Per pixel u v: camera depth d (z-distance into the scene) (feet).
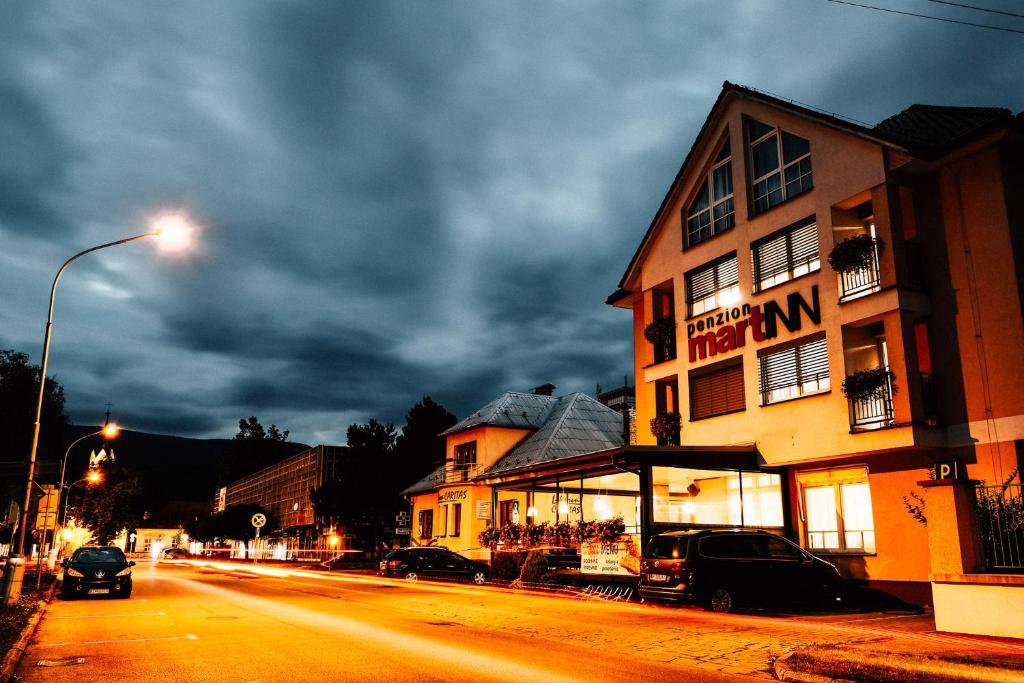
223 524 288.71
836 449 58.49
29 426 164.14
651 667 30.48
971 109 62.18
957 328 54.34
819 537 61.82
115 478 175.42
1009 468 49.93
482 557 111.55
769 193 69.92
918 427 53.06
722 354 71.61
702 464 63.98
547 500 104.99
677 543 51.80
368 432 180.45
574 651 34.63
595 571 68.39
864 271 59.98
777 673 29.37
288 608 55.72
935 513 38.68
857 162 60.23
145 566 181.16
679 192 80.23
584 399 127.44
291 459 274.36
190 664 30.66
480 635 40.22
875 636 37.42
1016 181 53.72
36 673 28.89
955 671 27.09
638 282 86.38
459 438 130.21
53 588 71.92
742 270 70.38
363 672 28.76
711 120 76.69
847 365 59.16
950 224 55.88
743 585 51.16
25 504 57.67
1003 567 36.65
